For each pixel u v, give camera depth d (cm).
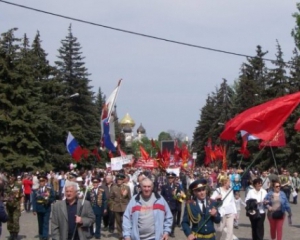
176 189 2075
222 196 1579
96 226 1991
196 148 9581
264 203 1648
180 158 4741
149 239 912
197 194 1035
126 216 929
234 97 7962
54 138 5431
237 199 2242
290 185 3675
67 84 6562
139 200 929
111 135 2697
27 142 4812
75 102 6525
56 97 5756
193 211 1027
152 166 4025
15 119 4831
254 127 1119
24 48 5659
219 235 1556
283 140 1698
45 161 5012
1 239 1983
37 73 5666
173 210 2048
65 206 1021
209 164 5969
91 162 5991
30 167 4756
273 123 1114
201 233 1023
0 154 4759
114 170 3042
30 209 3334
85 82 6606
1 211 1049
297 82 6125
